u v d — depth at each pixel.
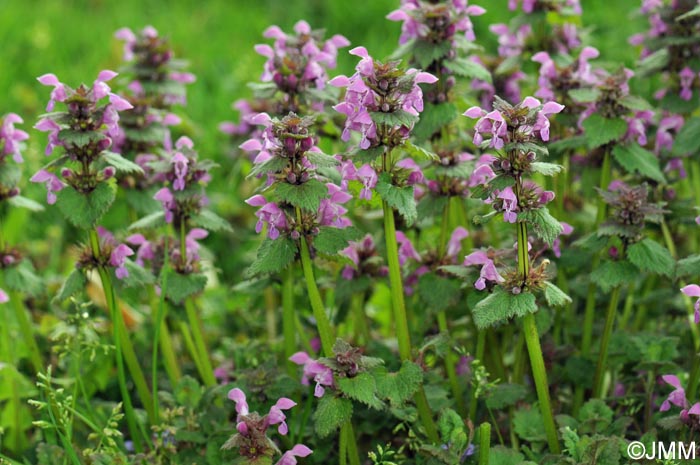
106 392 0.87
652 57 0.86
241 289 0.82
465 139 0.83
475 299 0.77
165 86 0.88
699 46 0.84
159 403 0.82
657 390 0.82
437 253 0.81
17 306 0.82
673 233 0.88
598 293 0.85
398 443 0.80
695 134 0.82
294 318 0.82
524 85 0.91
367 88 0.72
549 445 0.76
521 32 0.88
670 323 0.87
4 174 0.80
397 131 0.73
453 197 0.81
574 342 0.85
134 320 0.93
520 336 0.79
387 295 0.90
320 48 0.82
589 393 0.83
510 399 0.78
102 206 0.76
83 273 0.78
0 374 0.83
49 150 0.76
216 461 0.77
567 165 0.85
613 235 0.78
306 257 0.74
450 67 0.80
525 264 0.73
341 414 0.73
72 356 0.83
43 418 0.82
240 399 0.73
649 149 0.85
